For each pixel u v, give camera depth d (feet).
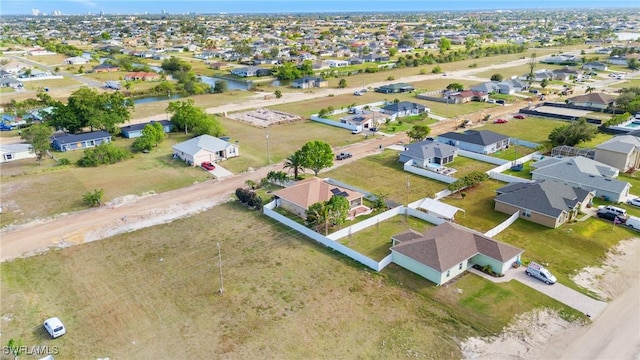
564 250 154.81
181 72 563.89
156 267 148.97
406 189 212.64
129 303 130.82
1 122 339.98
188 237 168.76
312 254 155.74
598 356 107.86
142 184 222.28
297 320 122.21
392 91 466.29
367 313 124.47
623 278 138.72
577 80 505.66
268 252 157.38
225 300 131.23
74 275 145.38
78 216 187.83
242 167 245.04
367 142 290.56
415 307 126.72
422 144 250.16
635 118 326.24
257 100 442.09
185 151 252.21
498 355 109.09
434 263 136.46
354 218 183.73
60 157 269.03
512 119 344.90
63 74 584.40
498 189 197.67
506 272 142.20
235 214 187.93
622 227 169.89
